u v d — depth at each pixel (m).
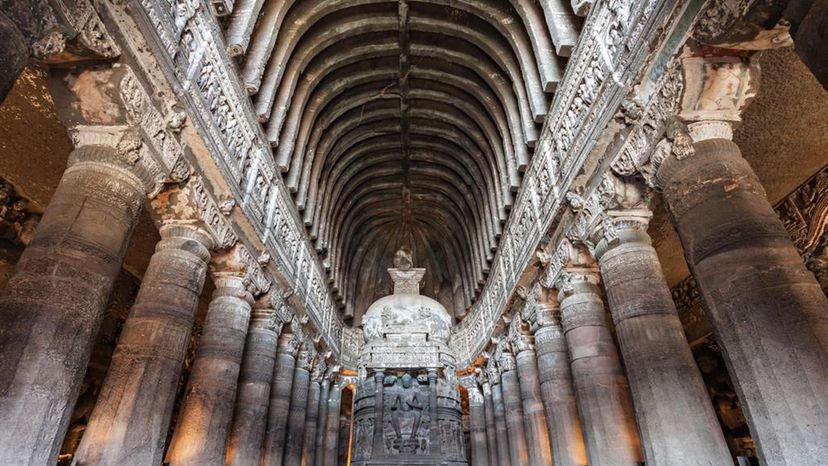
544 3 11.70
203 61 8.87
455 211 24.11
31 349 5.17
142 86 6.99
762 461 5.06
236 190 10.32
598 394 10.11
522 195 14.87
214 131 9.21
